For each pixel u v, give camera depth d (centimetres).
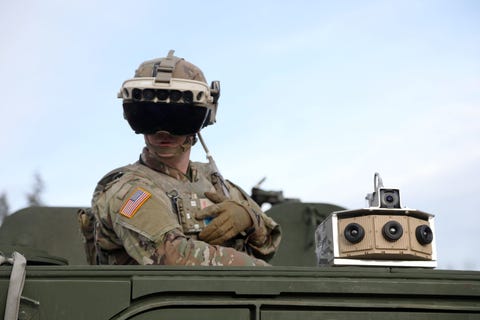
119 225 383
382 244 364
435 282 327
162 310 319
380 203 371
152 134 409
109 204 392
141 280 319
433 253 371
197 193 414
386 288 325
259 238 423
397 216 368
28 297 318
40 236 627
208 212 401
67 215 636
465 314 327
